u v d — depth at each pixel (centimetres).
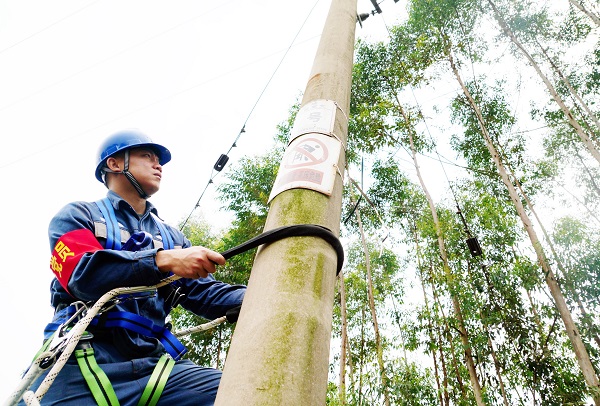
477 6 1162
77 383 108
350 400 975
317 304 92
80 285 110
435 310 952
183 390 124
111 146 167
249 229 1101
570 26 1170
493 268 923
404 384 916
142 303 135
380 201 1248
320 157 130
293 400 75
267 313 88
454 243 1036
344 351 976
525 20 1163
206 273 108
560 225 930
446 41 1181
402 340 1164
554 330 861
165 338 133
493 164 1241
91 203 144
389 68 1202
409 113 1186
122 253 110
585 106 1088
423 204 1320
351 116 1198
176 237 173
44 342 116
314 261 100
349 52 197
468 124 1223
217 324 140
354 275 1294
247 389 76
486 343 850
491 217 1014
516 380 840
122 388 112
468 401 927
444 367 1144
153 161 173
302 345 83
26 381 95
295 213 112
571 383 758
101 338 120
